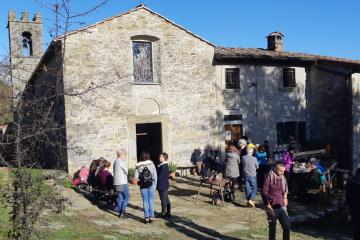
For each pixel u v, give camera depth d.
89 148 15.12
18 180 5.27
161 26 16.64
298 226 10.98
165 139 16.77
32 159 5.36
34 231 5.75
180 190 14.12
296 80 20.05
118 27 15.73
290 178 14.40
